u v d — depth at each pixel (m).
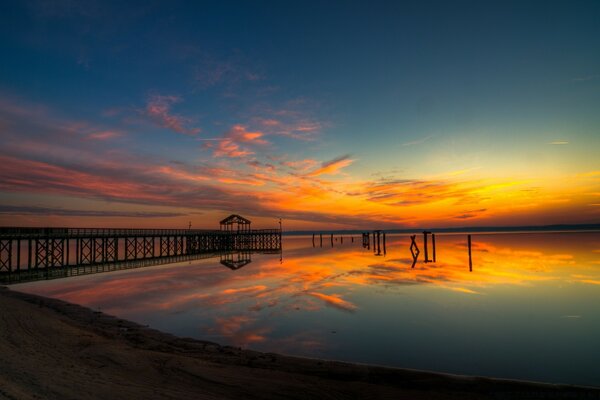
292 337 16.08
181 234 49.75
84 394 8.27
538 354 13.97
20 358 9.96
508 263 40.69
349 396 10.02
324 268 40.34
